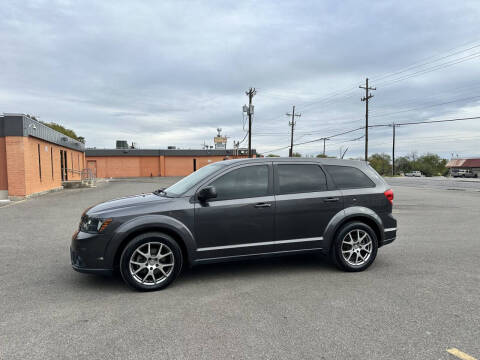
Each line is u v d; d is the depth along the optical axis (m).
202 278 4.64
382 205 5.16
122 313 3.52
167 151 47.78
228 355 2.71
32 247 6.57
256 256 4.62
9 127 15.89
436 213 11.46
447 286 4.30
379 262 5.43
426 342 2.91
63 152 25.02
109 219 4.10
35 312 3.55
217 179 4.55
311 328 3.17
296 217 4.74
